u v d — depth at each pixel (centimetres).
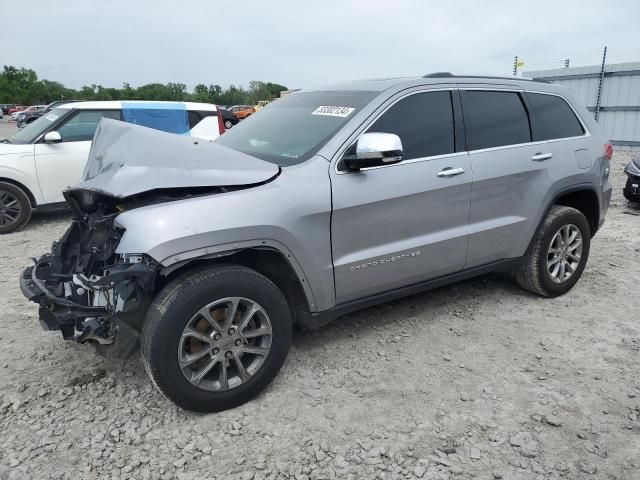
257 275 303
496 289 489
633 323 423
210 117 948
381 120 356
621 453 274
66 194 344
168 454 273
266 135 384
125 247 278
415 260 372
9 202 759
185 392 290
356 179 337
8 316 439
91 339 302
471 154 393
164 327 277
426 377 344
